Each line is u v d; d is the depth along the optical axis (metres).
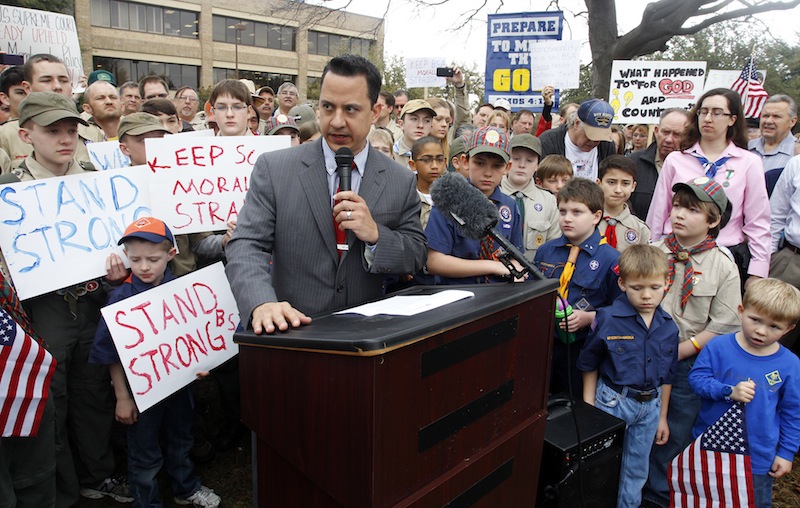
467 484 1.41
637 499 2.55
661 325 2.54
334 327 1.31
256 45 37.56
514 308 1.50
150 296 2.37
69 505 2.59
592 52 12.23
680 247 2.81
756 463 2.43
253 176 1.82
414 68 7.22
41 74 3.75
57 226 2.42
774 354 2.43
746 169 3.14
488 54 6.73
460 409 1.36
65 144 2.50
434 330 1.22
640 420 2.51
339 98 1.67
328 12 16.36
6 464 1.96
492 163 2.64
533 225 3.52
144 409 2.27
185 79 35.72
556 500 2.08
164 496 2.76
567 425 2.23
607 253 2.77
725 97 3.15
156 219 2.51
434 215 2.33
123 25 33.03
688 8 11.14
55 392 2.47
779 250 3.71
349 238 1.77
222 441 3.19
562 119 6.40
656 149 4.13
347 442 1.19
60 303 2.52
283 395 1.34
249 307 1.52
